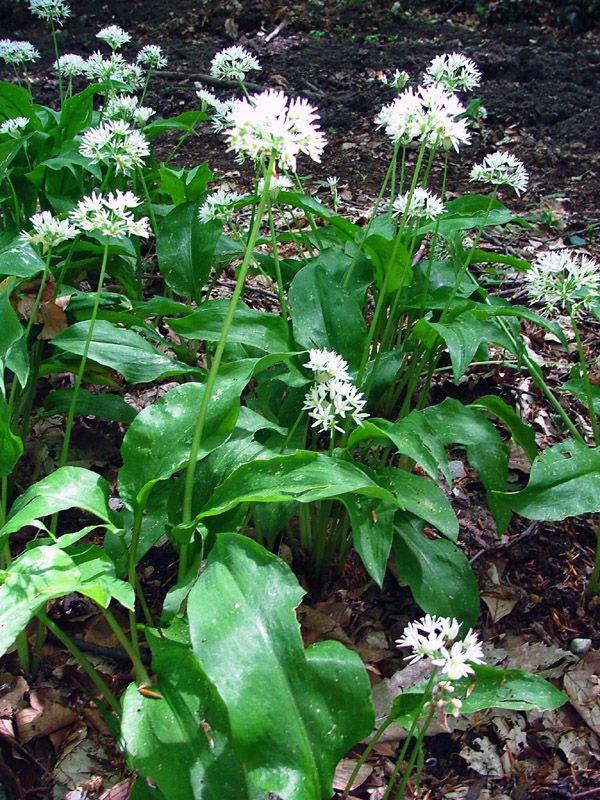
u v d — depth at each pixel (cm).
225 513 46
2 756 48
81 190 84
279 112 39
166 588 60
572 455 53
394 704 42
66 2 222
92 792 46
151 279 96
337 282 68
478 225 71
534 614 59
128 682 53
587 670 54
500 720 51
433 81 65
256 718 34
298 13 211
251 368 48
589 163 135
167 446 46
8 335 51
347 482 42
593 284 55
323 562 61
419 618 58
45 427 76
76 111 89
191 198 83
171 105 161
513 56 172
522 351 67
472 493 70
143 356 56
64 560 39
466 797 47
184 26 209
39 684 52
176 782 37
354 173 132
